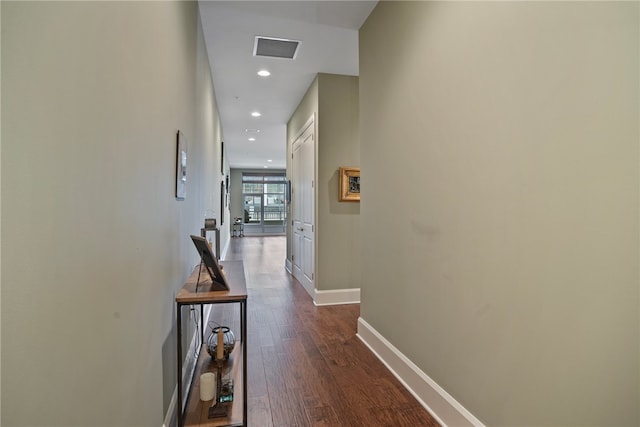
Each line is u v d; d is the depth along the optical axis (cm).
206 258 176
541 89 123
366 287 289
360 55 299
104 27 85
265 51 358
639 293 96
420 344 205
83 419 74
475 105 157
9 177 51
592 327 107
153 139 133
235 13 285
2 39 49
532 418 128
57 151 64
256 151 1012
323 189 413
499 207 143
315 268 418
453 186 174
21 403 54
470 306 161
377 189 266
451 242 176
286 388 217
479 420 156
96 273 81
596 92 105
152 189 133
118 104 95
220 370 203
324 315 370
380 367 247
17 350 53
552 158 119
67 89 67
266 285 510
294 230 571
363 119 291
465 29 164
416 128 209
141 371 119
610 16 101
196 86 269
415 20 211
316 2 266
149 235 128
